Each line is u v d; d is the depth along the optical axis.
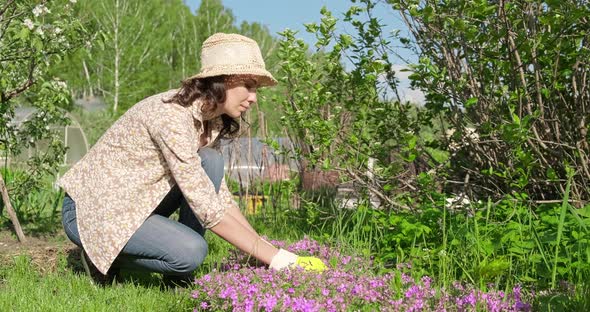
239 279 3.03
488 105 4.76
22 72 6.27
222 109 3.35
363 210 4.72
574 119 4.95
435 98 4.97
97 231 3.37
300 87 5.18
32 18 5.12
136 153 3.37
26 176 6.57
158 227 3.39
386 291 3.00
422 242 4.16
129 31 35.97
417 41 5.02
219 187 3.62
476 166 5.38
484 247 3.70
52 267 4.21
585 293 3.03
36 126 6.51
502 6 4.31
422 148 5.32
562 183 4.94
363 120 5.06
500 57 4.66
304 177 6.48
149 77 36.69
